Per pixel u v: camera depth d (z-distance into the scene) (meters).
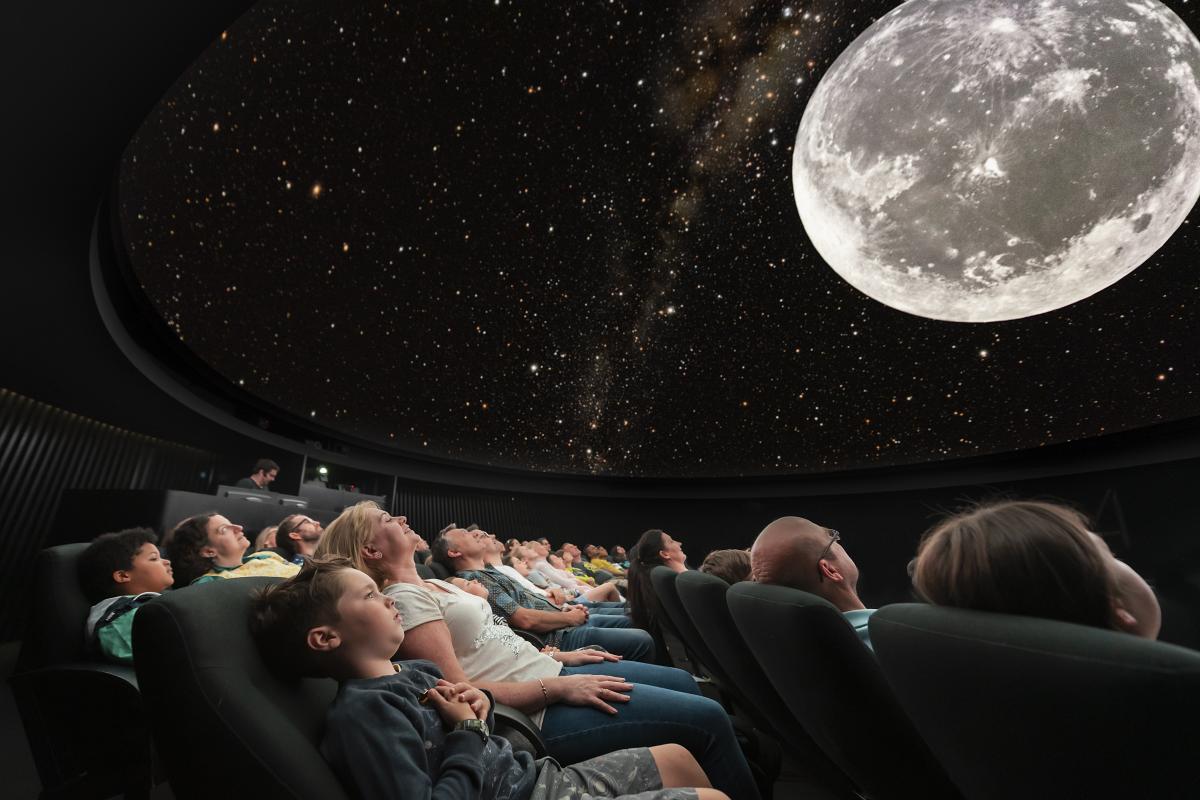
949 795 1.20
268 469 6.46
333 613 1.18
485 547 3.91
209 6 2.75
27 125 3.39
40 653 1.98
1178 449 8.32
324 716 1.19
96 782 1.85
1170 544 8.48
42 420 7.23
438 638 1.69
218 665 0.96
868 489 12.06
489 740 1.29
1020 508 0.88
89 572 2.17
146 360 6.77
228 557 2.81
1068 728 0.68
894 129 5.73
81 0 2.64
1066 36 5.06
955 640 0.79
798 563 1.82
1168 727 0.60
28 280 4.98
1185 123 5.07
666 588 2.56
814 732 1.47
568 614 2.96
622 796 1.27
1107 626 0.78
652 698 1.75
